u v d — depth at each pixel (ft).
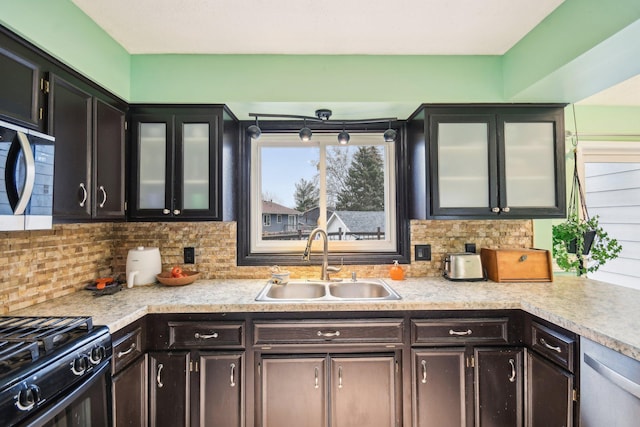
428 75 6.59
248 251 7.68
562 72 5.32
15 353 3.21
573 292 6.07
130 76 6.48
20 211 3.72
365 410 5.54
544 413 5.04
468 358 5.55
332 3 5.04
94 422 4.02
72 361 3.63
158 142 6.48
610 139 8.10
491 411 5.52
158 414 5.41
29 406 3.08
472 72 6.62
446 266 7.25
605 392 3.99
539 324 5.19
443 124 6.59
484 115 6.59
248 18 5.40
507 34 5.91
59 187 4.73
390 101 6.56
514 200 6.59
